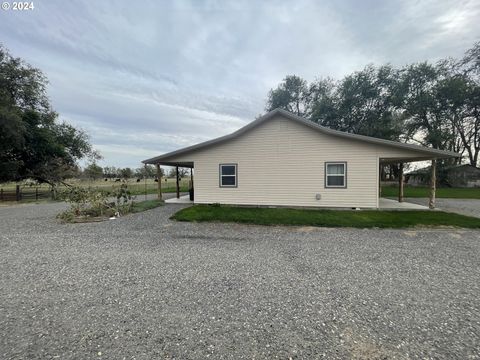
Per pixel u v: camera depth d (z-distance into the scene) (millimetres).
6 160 16531
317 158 9625
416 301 2750
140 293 2943
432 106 23344
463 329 2217
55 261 4094
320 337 2105
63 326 2264
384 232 6141
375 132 23188
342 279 3361
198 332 2174
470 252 4551
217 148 10562
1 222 7621
